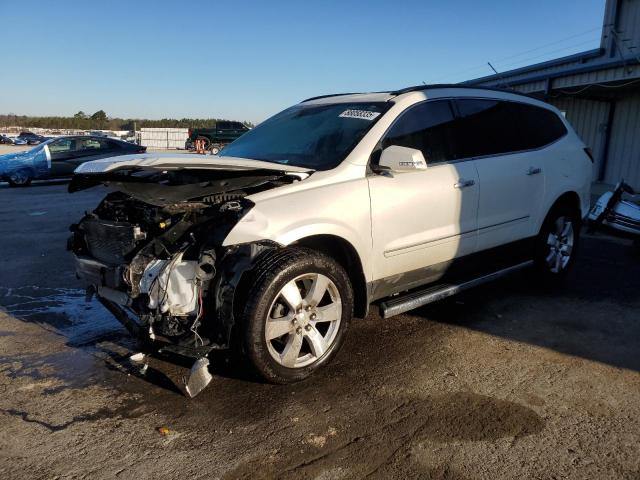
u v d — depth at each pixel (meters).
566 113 15.44
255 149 4.50
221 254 3.25
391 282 4.04
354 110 4.33
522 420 3.10
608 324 4.57
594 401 3.30
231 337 3.43
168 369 3.80
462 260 4.52
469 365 3.81
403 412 3.20
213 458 2.79
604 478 2.59
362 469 2.69
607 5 14.29
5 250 7.62
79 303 5.27
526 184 4.94
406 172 4.02
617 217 7.31
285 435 2.98
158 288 3.20
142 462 2.76
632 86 11.97
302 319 3.47
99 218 3.78
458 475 2.63
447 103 4.52
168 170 3.27
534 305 5.05
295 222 3.39
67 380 3.65
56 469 2.70
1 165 16.55
